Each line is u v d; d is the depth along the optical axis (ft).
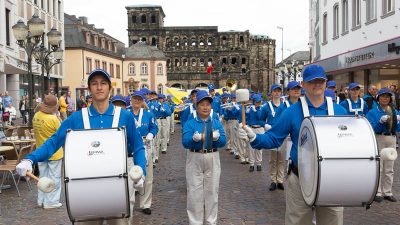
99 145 14.14
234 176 40.19
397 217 25.94
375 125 29.78
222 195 32.37
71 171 13.75
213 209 22.80
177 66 331.98
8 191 35.04
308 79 15.29
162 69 276.82
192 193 22.53
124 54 275.39
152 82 275.59
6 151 38.11
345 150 13.52
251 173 41.78
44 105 29.81
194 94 35.32
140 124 28.07
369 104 34.12
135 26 327.47
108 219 14.94
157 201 30.99
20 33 48.49
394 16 71.97
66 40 200.03
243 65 333.62
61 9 157.17
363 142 13.67
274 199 30.99
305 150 14.57
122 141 14.28
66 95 97.40
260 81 359.66
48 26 139.64
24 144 42.57
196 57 331.36
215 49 330.54
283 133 15.96
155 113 55.52
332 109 15.47
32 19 48.32
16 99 109.60
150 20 328.49
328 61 106.11
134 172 13.87
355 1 91.97
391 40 69.21
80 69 200.34
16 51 108.06
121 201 14.01
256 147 15.98
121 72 271.49
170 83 331.16
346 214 26.61
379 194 29.96
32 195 33.55
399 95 69.36
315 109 15.61
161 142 58.29
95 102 15.66
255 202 30.17
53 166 29.48
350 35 94.32
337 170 13.46
